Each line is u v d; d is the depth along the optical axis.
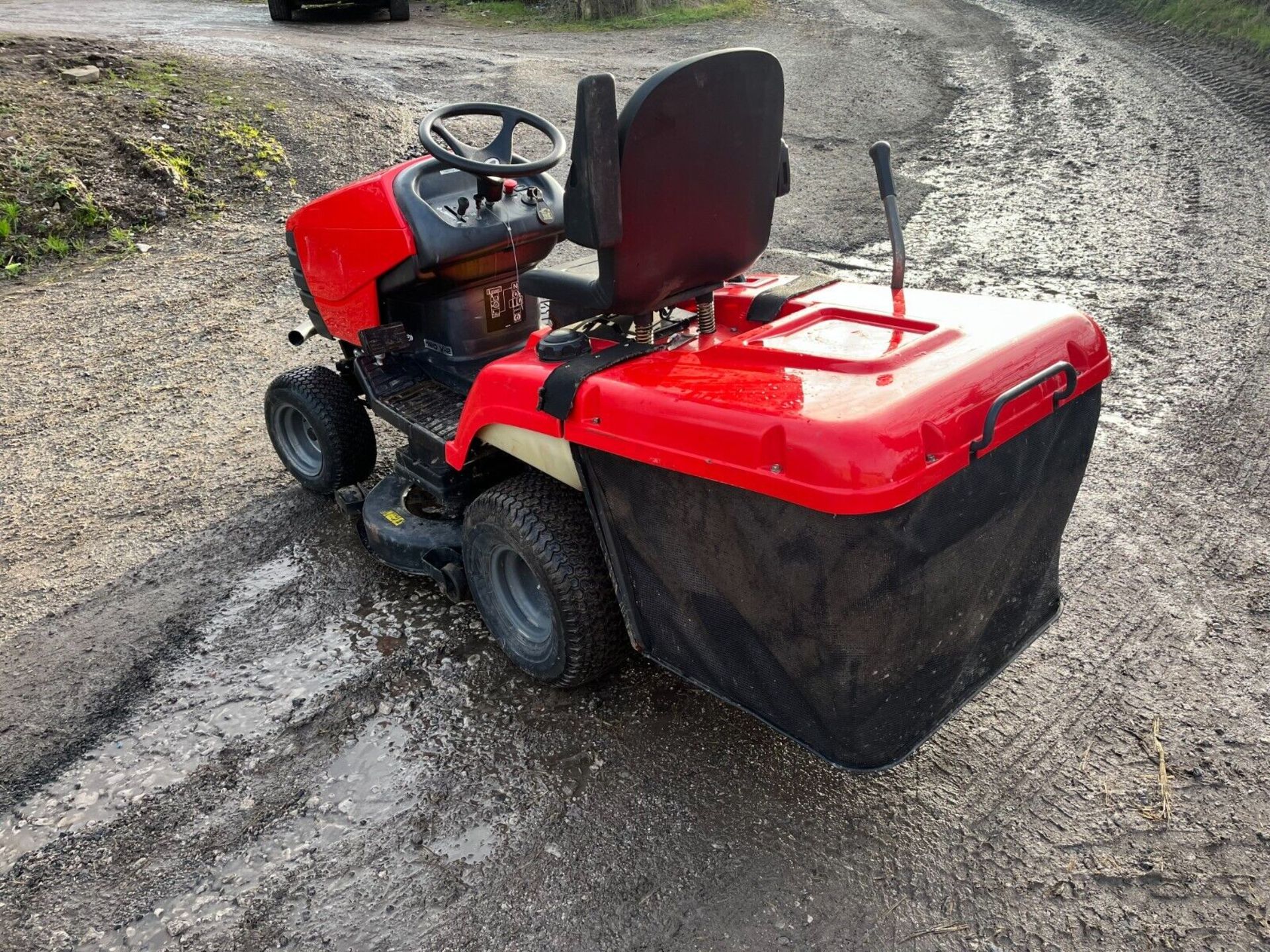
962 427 1.88
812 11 18.14
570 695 2.84
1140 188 7.84
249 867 2.35
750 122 2.22
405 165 3.22
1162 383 4.61
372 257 3.27
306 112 10.12
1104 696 2.73
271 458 4.42
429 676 2.96
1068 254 6.49
